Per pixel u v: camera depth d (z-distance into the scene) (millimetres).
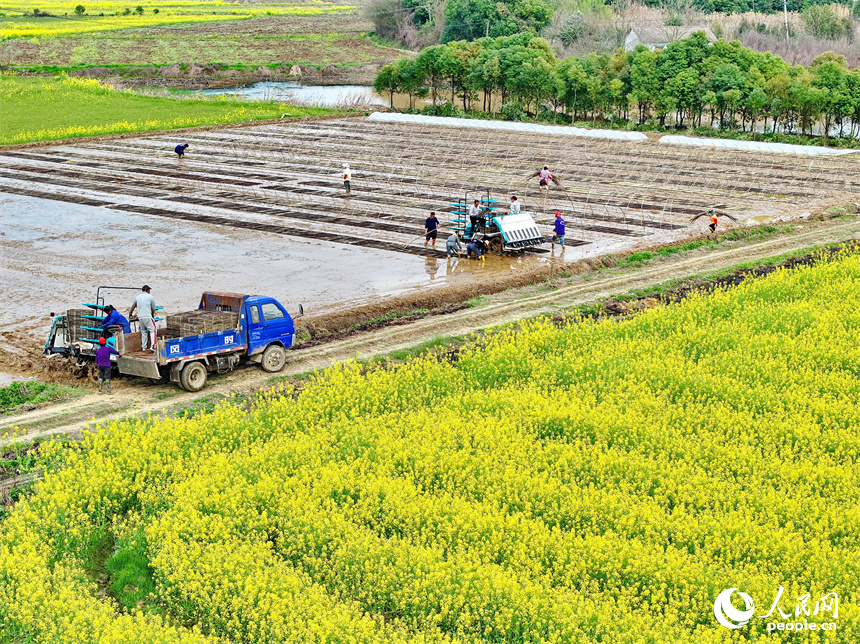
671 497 16734
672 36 103625
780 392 21594
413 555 14141
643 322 26516
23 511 15672
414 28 132750
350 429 19125
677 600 13492
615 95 68312
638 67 67750
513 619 13000
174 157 56344
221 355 23109
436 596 13422
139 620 12688
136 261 33406
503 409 20656
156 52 120125
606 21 113062
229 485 16703
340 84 106438
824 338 25172
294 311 27719
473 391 21750
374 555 14273
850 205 43844
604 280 32562
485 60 74000
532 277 32188
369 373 22438
